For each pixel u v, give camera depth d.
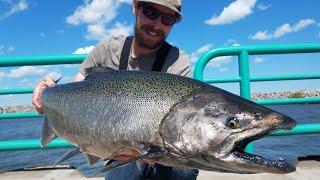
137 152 0.70
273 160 0.62
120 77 0.75
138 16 0.90
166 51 0.92
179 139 0.66
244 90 1.37
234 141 0.64
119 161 0.69
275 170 0.61
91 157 0.81
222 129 0.64
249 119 0.64
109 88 0.74
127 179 0.90
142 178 0.89
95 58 0.98
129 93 0.72
